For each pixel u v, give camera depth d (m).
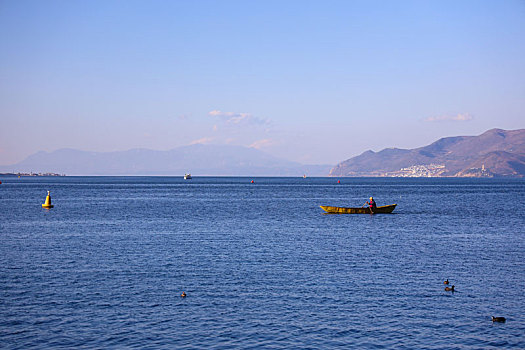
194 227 59.59
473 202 114.81
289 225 62.81
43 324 23.52
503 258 39.41
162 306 26.17
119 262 36.91
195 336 22.34
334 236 52.03
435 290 29.47
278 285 30.34
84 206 94.62
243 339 22.08
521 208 94.44
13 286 29.73
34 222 64.94
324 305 26.52
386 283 30.97
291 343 21.75
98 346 21.25
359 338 22.33
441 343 21.89
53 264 36.09
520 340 22.23
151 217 72.69
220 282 30.94
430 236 52.62
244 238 49.97
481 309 26.06
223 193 158.88
